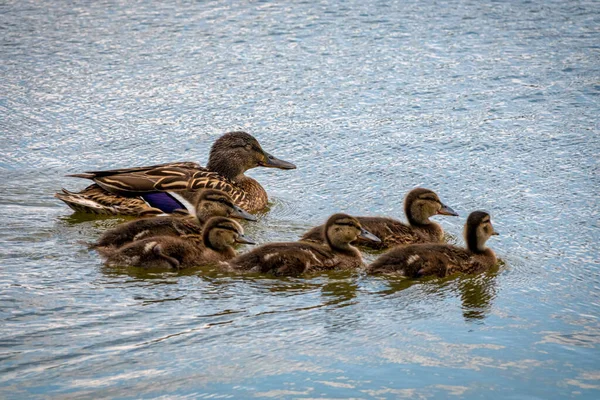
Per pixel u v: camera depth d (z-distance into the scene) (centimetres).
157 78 2158
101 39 2383
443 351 1034
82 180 1670
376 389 947
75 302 1128
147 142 1853
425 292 1209
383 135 1861
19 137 1866
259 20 2505
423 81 2123
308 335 1066
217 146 1641
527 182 1623
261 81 2136
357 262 1316
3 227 1413
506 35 2369
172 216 1425
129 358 996
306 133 1880
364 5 2595
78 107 2014
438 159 1741
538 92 2055
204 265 1277
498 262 1320
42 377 950
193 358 1002
